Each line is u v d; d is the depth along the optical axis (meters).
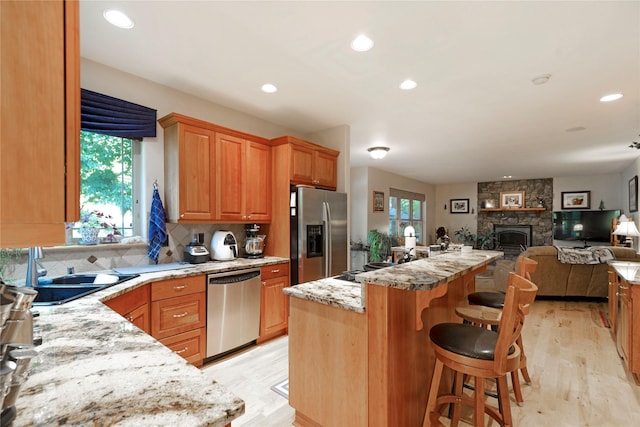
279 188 3.46
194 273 2.51
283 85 2.84
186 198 2.75
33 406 0.67
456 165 6.86
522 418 1.98
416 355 1.77
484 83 2.79
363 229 6.96
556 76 2.65
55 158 0.62
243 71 2.58
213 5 1.78
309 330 1.80
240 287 2.86
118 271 2.43
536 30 2.00
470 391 2.23
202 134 2.88
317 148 3.72
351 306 1.56
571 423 1.94
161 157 2.84
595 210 7.79
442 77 2.67
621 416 2.00
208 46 2.21
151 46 2.21
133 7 1.79
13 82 0.58
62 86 0.64
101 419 0.62
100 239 2.52
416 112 3.53
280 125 3.99
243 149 3.22
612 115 3.59
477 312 2.07
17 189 0.58
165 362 0.90
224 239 3.13
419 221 9.55
